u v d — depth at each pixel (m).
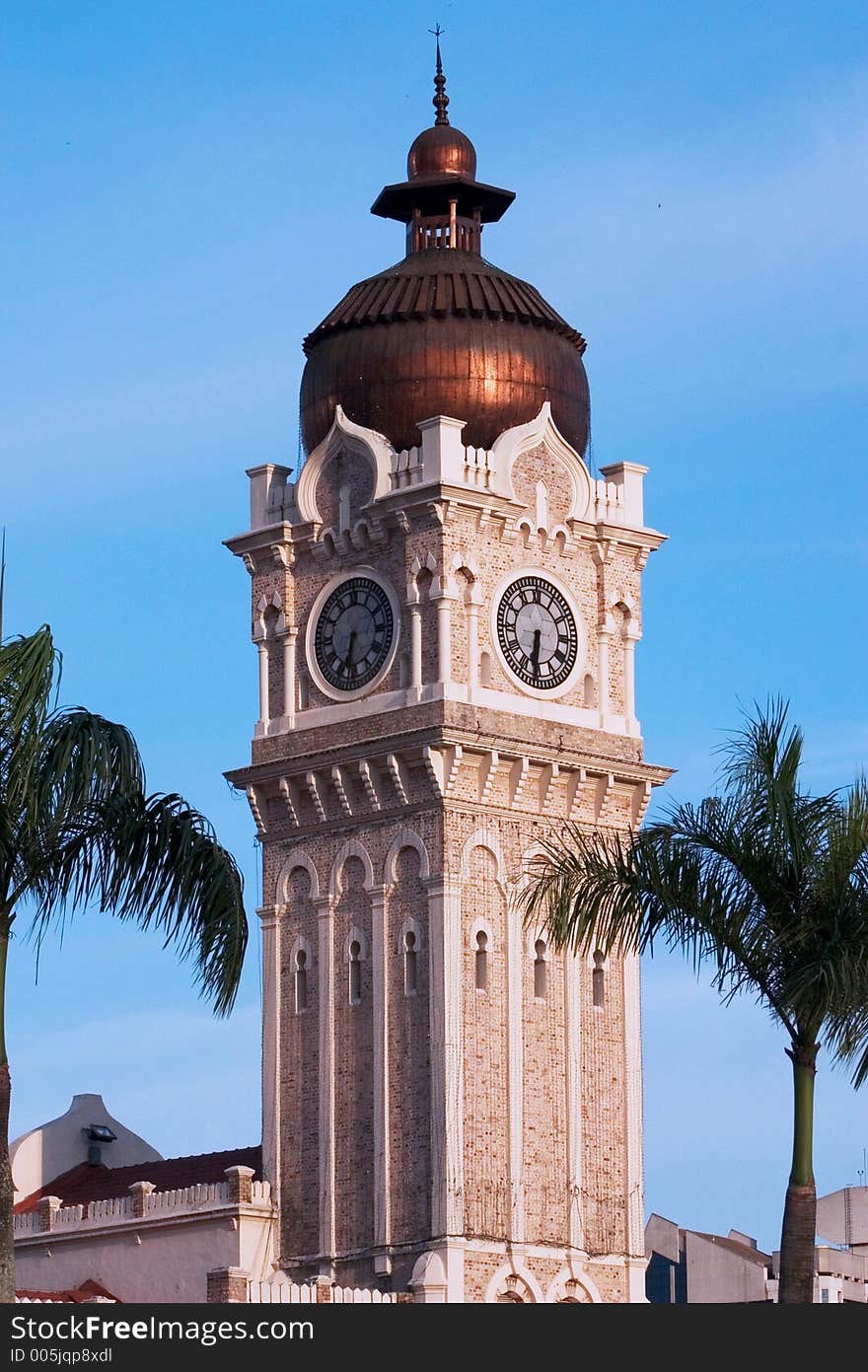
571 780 138.88
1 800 83.00
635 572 144.00
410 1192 133.38
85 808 84.19
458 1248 130.88
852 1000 83.56
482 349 141.25
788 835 85.06
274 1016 140.25
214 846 85.94
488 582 138.38
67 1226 143.00
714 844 85.88
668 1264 164.75
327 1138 136.88
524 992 136.00
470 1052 133.62
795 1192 84.56
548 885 89.00
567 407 143.38
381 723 137.62
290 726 141.75
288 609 143.12
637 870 86.44
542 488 141.12
